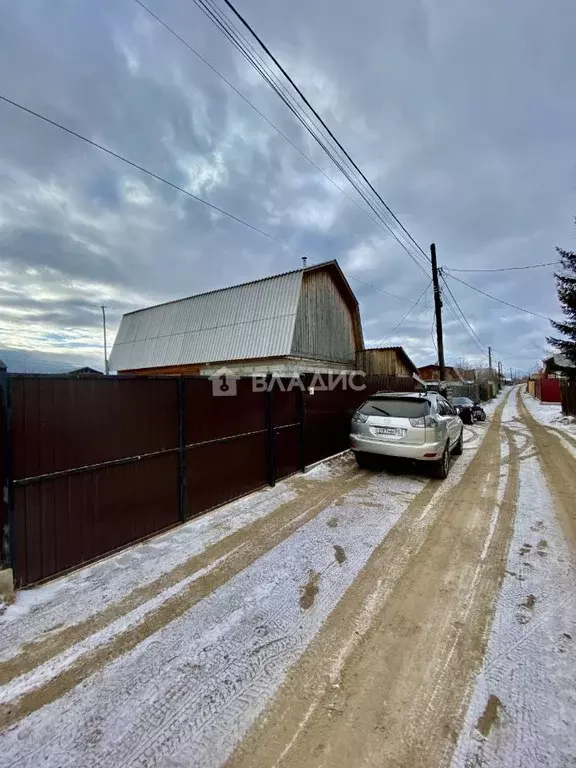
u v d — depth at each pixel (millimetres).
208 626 2512
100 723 1789
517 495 5336
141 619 2584
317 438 7043
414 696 1942
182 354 16484
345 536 3941
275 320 14414
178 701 1913
